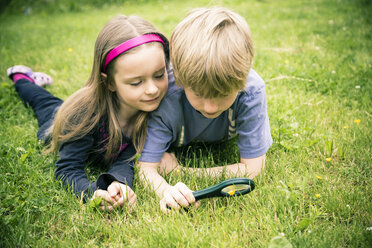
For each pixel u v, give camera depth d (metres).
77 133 1.62
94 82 1.59
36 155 1.83
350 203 1.41
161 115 1.59
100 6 7.24
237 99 1.53
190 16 1.37
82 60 3.32
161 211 1.42
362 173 1.62
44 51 3.72
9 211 1.42
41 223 1.38
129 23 1.48
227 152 1.88
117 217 1.41
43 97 2.32
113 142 1.70
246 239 1.26
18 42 4.17
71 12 6.95
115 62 1.44
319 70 2.71
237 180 1.32
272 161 1.70
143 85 1.45
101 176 1.50
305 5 5.67
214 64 1.21
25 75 2.60
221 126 1.68
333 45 3.38
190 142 1.87
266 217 1.33
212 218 1.38
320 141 1.87
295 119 2.07
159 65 1.43
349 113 2.13
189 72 1.24
